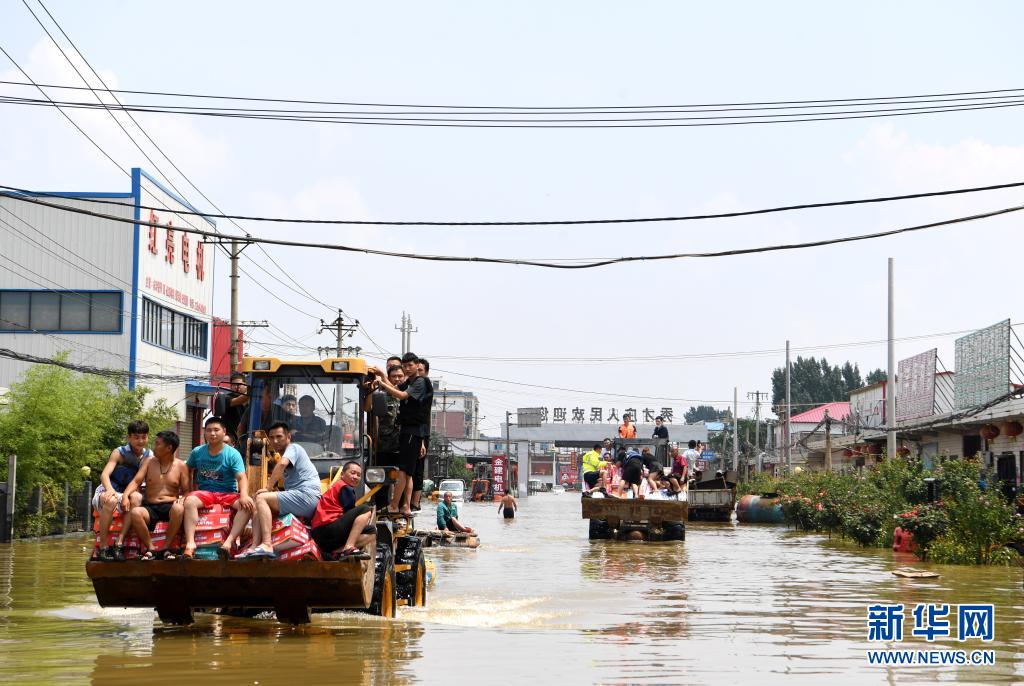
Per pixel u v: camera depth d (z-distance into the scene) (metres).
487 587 18.83
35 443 29.95
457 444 124.00
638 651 11.19
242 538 11.96
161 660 10.20
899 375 53.19
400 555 15.23
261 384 13.87
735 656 10.93
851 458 57.31
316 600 11.86
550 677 9.55
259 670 9.70
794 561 24.98
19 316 43.84
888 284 42.59
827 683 9.48
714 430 124.50
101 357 43.62
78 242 44.00
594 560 25.28
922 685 9.45
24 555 24.08
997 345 36.53
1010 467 35.38
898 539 27.94
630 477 34.12
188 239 51.16
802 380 158.25
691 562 24.73
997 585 19.00
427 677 9.45
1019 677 9.88
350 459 13.65
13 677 9.30
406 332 82.38
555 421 130.25
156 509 12.05
